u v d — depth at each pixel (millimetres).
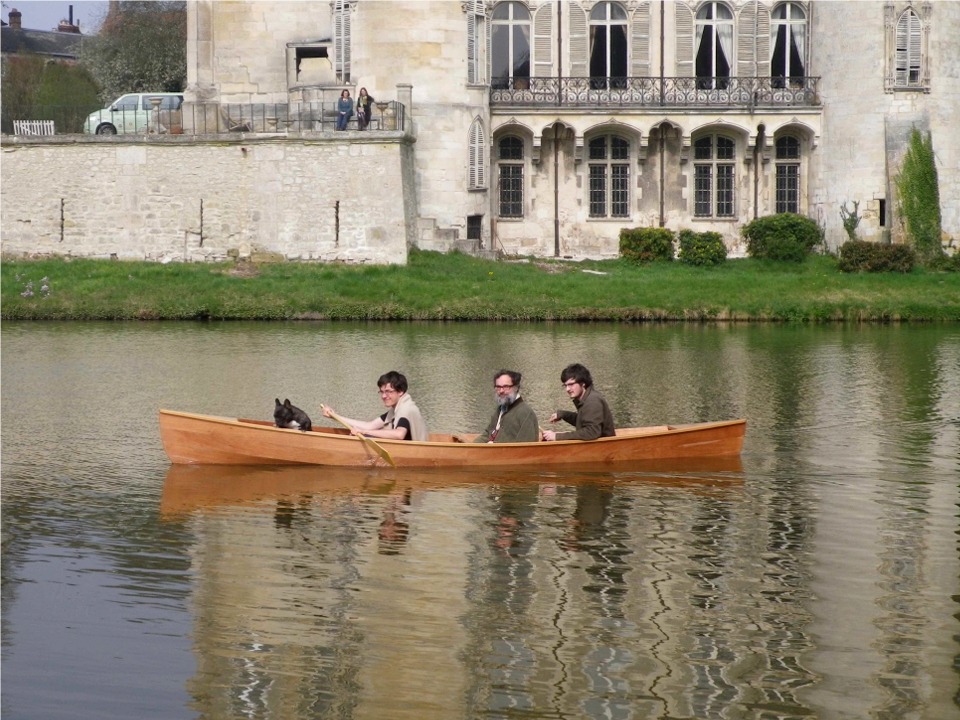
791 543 16172
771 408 25594
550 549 15836
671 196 53094
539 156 52312
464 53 49531
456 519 17203
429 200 49344
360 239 46875
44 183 48094
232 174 47375
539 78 51938
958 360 32188
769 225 50531
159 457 21031
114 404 25938
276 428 20047
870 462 20766
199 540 16234
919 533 16625
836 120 51156
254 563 15281
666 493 18641
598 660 12469
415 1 48781
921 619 13531
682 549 15852
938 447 21984
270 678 12094
